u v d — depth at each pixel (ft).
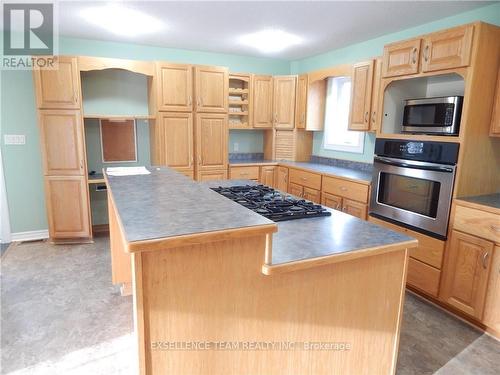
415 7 8.83
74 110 11.51
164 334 3.82
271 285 4.26
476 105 7.59
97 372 6.14
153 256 3.59
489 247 7.13
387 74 9.40
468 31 7.34
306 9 9.07
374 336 5.16
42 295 8.78
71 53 12.42
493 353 6.81
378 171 9.77
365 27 10.65
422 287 8.66
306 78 14.39
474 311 7.51
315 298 4.59
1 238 12.34
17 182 12.31
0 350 6.67
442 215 8.05
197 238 3.60
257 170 14.70
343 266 4.67
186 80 13.01
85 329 7.41
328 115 14.79
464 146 7.64
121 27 10.86
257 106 15.06
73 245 12.27
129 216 4.28
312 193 12.98
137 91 13.79
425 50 8.31
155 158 13.51
